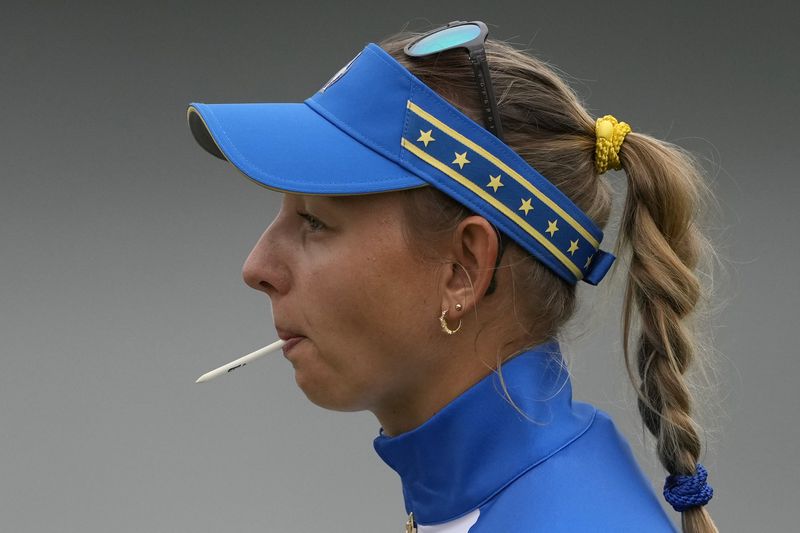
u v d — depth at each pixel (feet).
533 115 13.60
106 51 46.37
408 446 13.98
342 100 13.41
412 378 13.65
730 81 40.81
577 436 13.47
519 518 12.70
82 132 45.96
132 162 45.68
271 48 45.80
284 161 12.86
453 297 13.19
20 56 46.29
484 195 13.03
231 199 44.91
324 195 12.97
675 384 13.87
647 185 13.83
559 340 14.75
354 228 13.07
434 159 12.88
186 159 45.55
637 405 15.66
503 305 13.50
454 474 13.61
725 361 37.52
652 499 13.46
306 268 13.35
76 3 46.39
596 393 34.78
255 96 45.91
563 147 13.67
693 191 14.12
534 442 13.26
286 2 45.68
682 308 13.89
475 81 13.19
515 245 13.43
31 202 45.32
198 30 46.16
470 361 13.58
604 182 14.90
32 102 46.01
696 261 14.51
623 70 41.50
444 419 13.52
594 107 41.47
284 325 13.71
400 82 13.01
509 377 13.48
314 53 45.65
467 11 43.11
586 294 15.74
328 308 13.25
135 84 46.16
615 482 13.10
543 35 42.01
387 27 44.78
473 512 13.47
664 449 14.06
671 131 41.01
